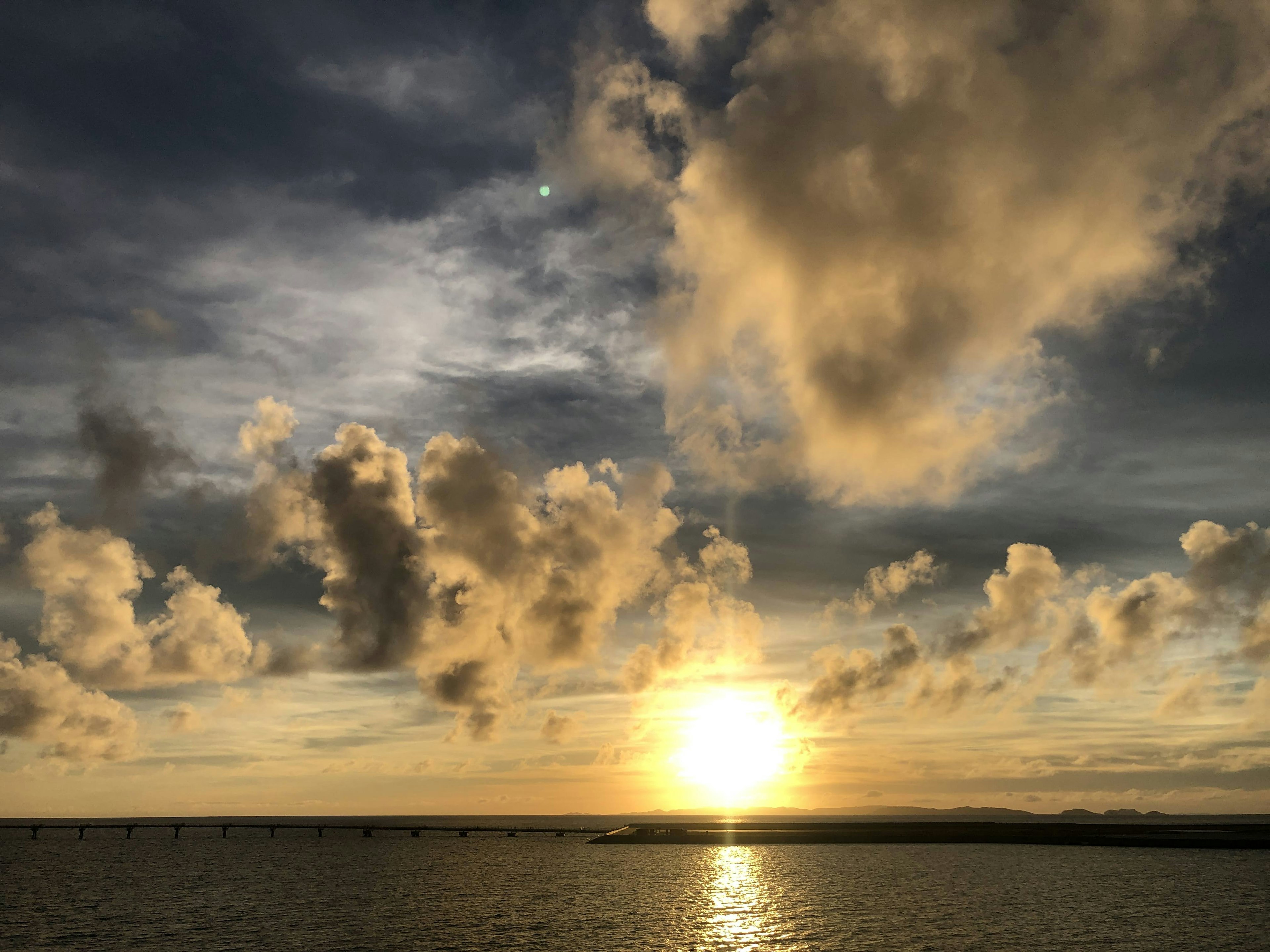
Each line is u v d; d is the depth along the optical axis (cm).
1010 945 6450
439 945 6869
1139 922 7312
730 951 6450
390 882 11781
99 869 14912
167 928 8044
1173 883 9856
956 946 6456
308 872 13550
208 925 8175
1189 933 6812
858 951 6353
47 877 13400
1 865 16238
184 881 12456
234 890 11200
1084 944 6456
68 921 8581
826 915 7962
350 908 9144
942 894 9219
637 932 7294
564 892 10144
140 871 14388
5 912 9350
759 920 7769
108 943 7306
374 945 6888
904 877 10919
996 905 8350
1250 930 6906
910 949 6378
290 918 8500
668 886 10500
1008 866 11912
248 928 7900
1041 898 8781
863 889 9819
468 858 15875
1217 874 10594
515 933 7306
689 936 7056
